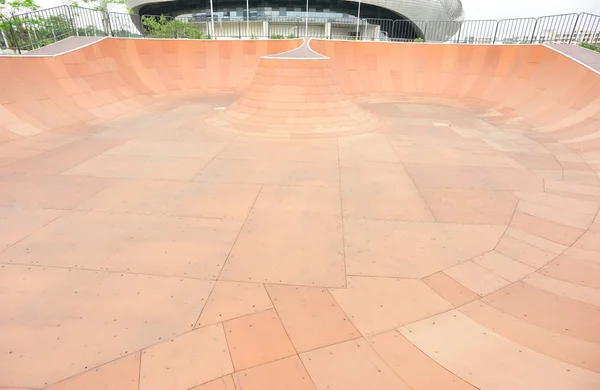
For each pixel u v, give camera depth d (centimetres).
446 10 5947
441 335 364
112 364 326
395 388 305
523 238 551
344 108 1240
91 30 2081
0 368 319
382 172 821
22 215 596
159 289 426
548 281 449
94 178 757
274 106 1195
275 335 361
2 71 1112
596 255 504
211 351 341
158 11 6266
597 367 321
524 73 1669
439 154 957
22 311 388
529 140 1105
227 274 455
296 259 490
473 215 623
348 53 1962
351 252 509
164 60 1919
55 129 1115
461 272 467
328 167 848
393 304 408
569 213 632
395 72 1978
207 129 1180
